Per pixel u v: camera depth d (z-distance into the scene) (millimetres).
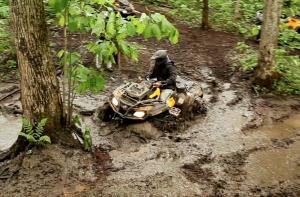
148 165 10898
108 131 11984
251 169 11094
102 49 10508
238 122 13039
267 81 15164
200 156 11375
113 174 10547
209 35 20297
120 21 10188
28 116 10656
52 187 10031
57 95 10820
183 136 12078
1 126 12062
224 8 23859
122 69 15578
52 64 10633
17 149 10641
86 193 9977
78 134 11234
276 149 11945
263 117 13461
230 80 15789
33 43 10250
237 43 18719
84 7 10406
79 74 10719
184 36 19719
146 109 11836
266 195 10312
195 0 24672
